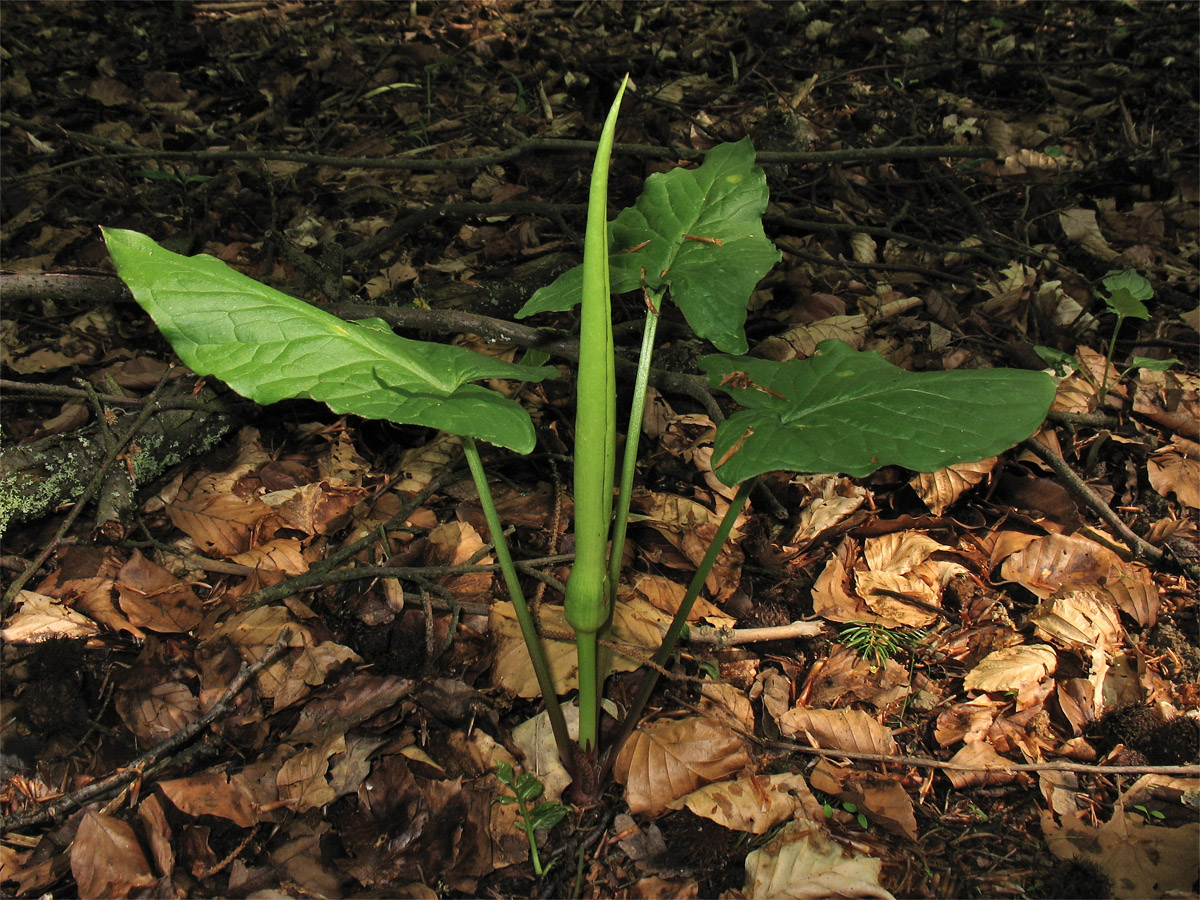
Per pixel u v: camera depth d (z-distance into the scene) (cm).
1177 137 112
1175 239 96
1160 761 57
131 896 52
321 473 73
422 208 100
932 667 62
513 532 70
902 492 73
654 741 56
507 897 52
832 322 83
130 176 106
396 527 69
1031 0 153
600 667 55
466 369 47
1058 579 66
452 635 62
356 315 76
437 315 77
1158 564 67
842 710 59
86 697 60
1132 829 53
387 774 56
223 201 100
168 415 72
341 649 61
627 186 103
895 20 148
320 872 52
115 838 53
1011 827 55
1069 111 121
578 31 149
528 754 57
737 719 59
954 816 55
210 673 60
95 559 66
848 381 47
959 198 100
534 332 76
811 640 64
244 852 54
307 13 159
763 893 51
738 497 50
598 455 46
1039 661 60
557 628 62
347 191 104
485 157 100
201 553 68
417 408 44
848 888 51
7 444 73
